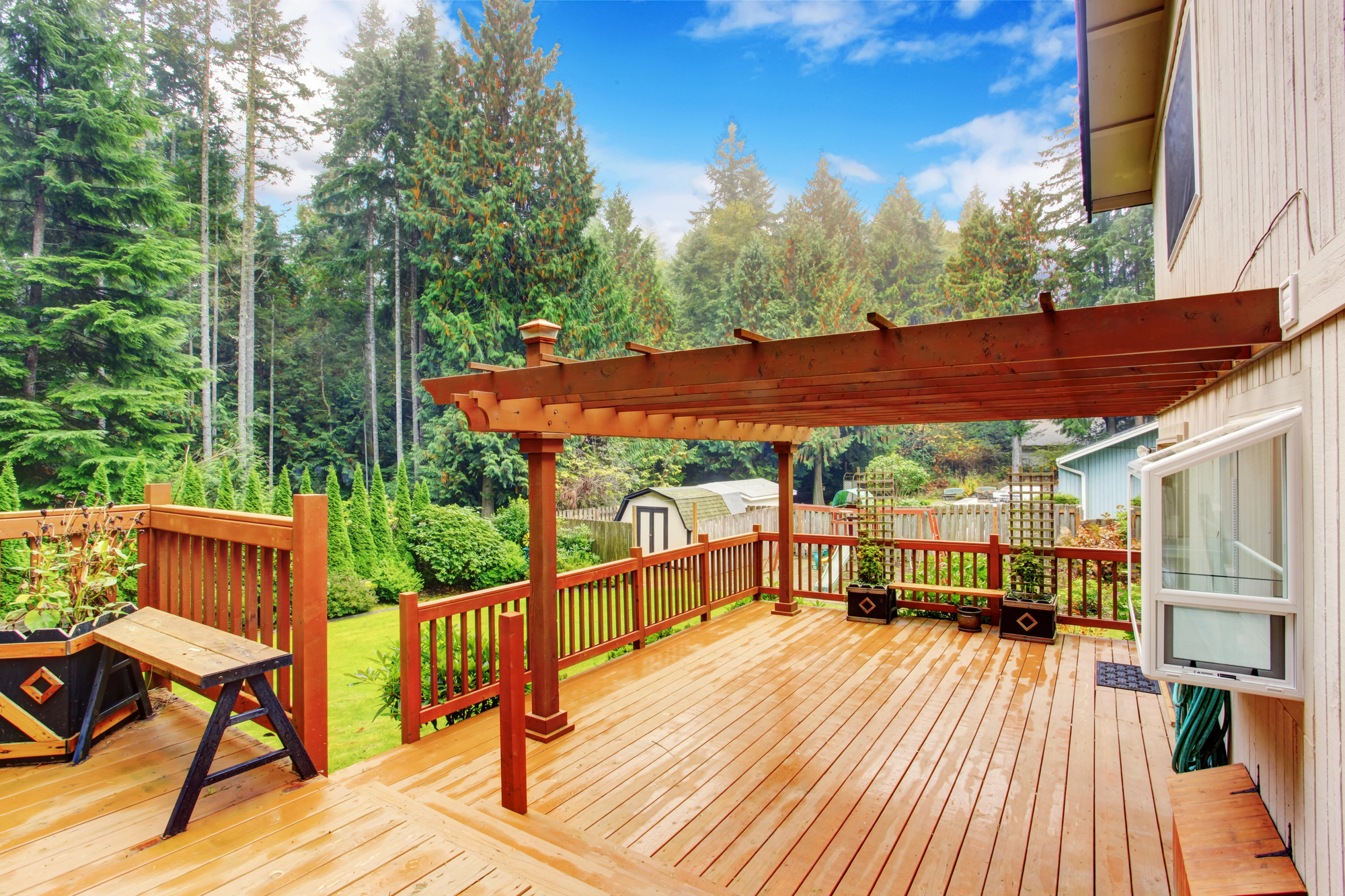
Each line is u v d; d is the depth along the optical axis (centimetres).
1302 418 190
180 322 1609
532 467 400
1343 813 162
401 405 2523
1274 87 217
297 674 274
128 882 194
